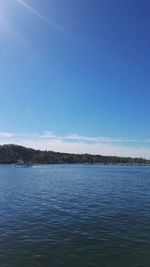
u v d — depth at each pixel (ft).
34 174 382.42
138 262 53.57
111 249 60.80
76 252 59.00
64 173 419.54
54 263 53.01
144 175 380.58
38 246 62.75
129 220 89.66
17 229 77.51
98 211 105.50
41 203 124.16
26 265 51.90
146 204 122.21
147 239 68.13
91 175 368.68
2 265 51.78
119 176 350.43
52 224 83.87
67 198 140.77
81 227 80.28
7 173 407.03
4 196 146.82
